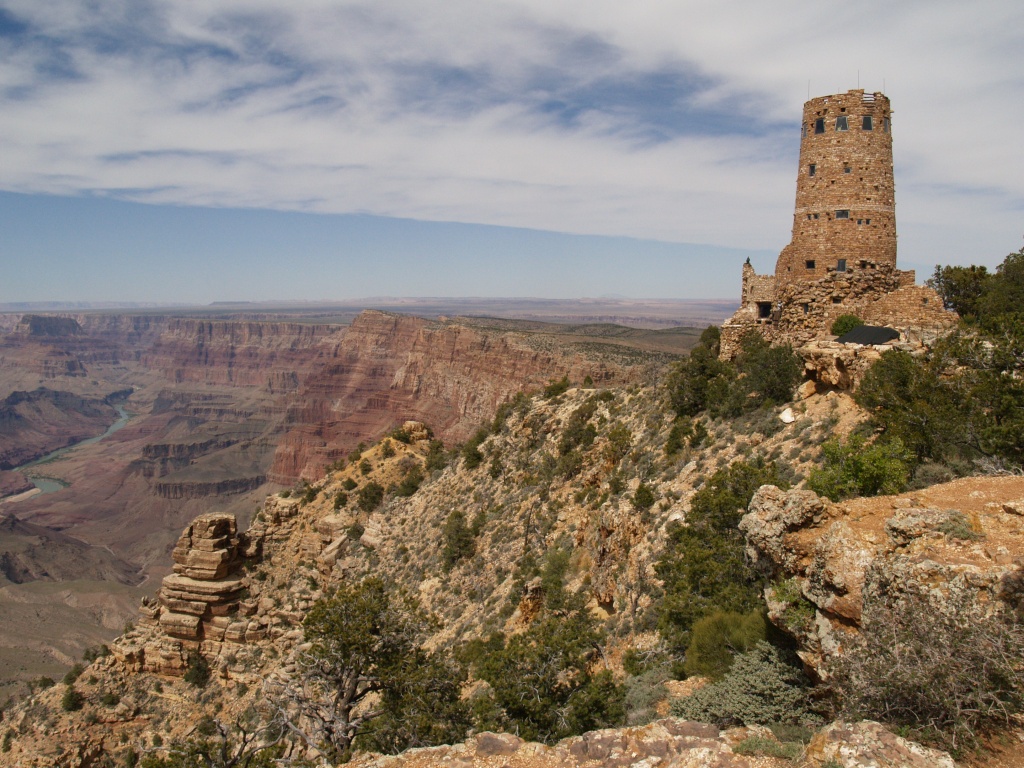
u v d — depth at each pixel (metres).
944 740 13.05
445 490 76.88
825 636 16.55
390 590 63.19
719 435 42.88
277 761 25.84
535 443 71.81
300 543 77.25
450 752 15.66
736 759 13.81
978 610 14.11
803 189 46.38
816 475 26.45
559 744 15.45
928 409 27.20
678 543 30.97
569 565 45.22
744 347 50.44
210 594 64.25
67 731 57.00
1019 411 24.97
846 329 43.31
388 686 30.33
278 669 55.19
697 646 22.78
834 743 13.16
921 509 17.05
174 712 59.50
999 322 29.59
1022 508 16.50
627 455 51.81
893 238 45.09
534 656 25.69
